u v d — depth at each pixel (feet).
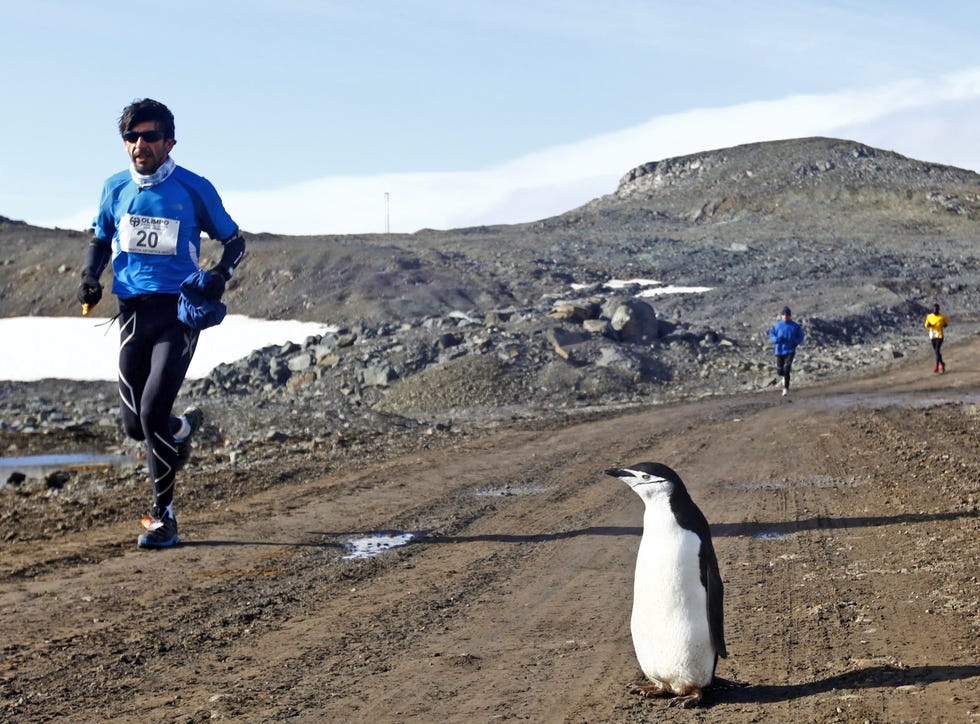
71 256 264.93
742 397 95.09
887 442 54.39
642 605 15.96
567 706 16.49
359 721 16.22
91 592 26.43
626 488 43.29
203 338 189.26
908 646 18.86
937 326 111.96
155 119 30.63
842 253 308.81
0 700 17.83
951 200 446.60
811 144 583.58
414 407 105.81
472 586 26.50
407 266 239.91
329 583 27.20
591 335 124.57
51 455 74.38
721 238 369.91
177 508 40.06
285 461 54.90
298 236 378.53
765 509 36.29
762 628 20.85
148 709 17.15
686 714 15.57
